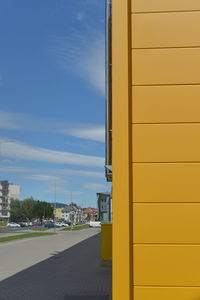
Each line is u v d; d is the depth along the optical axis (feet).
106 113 20.20
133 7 12.23
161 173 11.70
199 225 11.44
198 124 11.75
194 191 11.56
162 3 12.16
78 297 29.22
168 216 11.55
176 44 12.01
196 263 11.32
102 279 38.70
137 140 11.85
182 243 11.43
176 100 11.87
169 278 11.35
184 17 12.07
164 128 11.82
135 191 11.72
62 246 90.43
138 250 11.51
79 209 602.44
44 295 30.30
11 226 342.23
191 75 11.90
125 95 11.98
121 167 11.80
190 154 11.69
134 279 11.43
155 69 12.00
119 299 11.43
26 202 494.59
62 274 42.47
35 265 51.42
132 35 12.15
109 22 17.80
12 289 33.17
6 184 500.33
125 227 11.62
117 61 12.11
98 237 137.39
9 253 70.85
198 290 11.24
